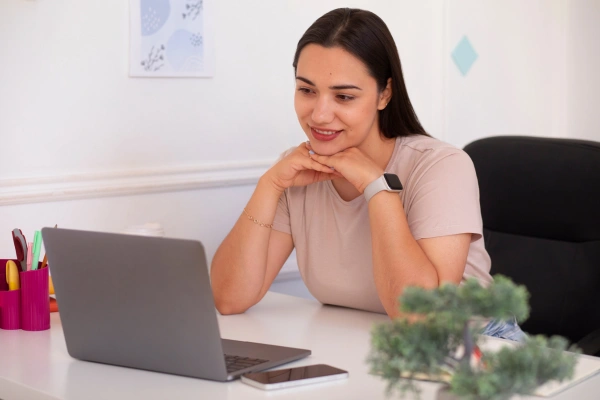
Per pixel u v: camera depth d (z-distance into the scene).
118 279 1.27
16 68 2.06
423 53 3.02
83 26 2.16
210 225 2.46
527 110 3.53
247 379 1.23
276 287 2.66
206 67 2.39
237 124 2.49
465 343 0.81
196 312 1.21
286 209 1.87
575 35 3.65
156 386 1.24
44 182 2.12
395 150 1.77
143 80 2.28
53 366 1.36
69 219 2.19
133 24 2.23
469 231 1.62
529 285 1.99
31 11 2.07
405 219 1.61
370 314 1.75
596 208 1.93
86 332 1.36
